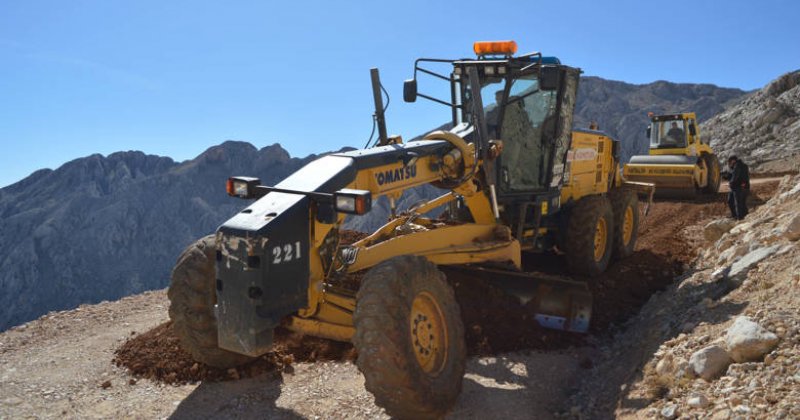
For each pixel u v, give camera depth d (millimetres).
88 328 6570
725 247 7609
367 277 3936
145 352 5352
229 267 3797
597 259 8344
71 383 4938
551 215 8172
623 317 6738
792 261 4926
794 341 3592
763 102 47281
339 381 4746
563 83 7297
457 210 7500
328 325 4477
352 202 3877
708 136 48562
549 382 4949
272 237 3783
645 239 11156
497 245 6078
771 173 24656
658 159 17828
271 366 5066
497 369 5098
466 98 7137
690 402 3496
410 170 5371
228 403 4453
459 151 5965
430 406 3871
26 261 169000
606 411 4176
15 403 4562
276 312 3848
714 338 4156
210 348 4730
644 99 165875
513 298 6281
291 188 4258
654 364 4352
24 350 5922
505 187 6922
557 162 7699
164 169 198500
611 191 9656
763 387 3295
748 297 4727
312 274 4215
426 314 4246
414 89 6938
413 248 5281
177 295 4660
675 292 6449
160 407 4445
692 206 15688
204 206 179125
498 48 6672
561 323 5988
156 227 174875
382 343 3668
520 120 7141
